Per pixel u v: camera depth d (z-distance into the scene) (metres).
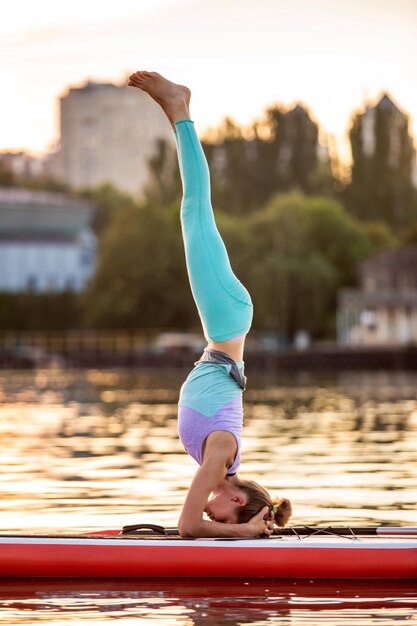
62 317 96.75
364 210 133.12
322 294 93.69
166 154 134.00
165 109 9.66
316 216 100.75
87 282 94.44
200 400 9.21
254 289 92.25
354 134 134.38
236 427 9.27
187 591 8.92
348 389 51.62
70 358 85.06
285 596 8.77
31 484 15.98
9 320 96.38
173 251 91.88
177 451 21.28
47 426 28.50
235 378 9.20
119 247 92.12
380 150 133.88
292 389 51.91
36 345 91.00
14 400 42.53
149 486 15.69
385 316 93.00
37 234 112.75
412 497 14.55
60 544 9.32
